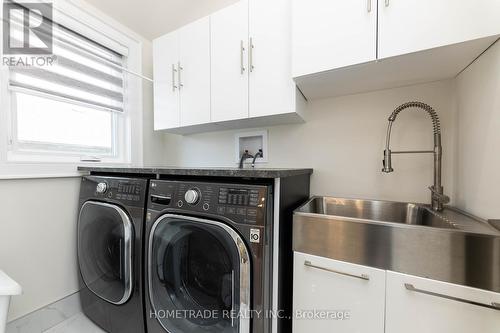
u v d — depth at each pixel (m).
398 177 1.23
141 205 1.07
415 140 1.19
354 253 0.78
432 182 1.15
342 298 0.81
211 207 0.88
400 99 1.22
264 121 1.45
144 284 1.06
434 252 0.67
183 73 1.53
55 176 1.34
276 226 0.85
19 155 1.26
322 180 1.44
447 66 0.95
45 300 1.31
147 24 1.77
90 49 1.60
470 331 0.64
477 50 0.80
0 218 1.15
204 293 0.94
